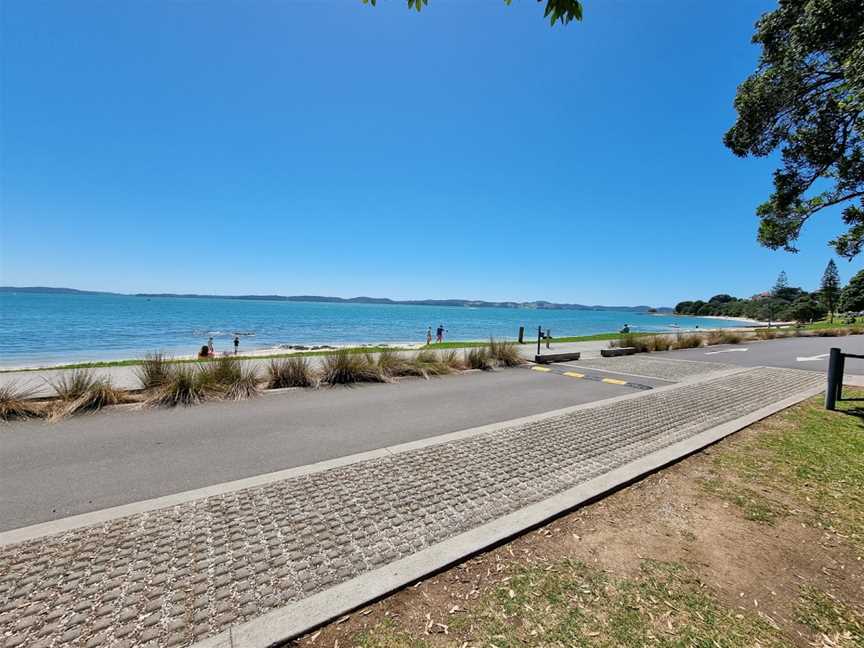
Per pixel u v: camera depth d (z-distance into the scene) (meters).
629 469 3.89
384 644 1.88
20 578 2.30
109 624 1.97
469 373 9.92
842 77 5.23
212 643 1.85
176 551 2.59
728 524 3.00
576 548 2.69
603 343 18.97
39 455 4.25
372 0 2.82
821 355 14.53
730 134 6.69
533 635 1.94
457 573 2.42
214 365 7.57
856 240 6.45
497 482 3.69
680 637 1.93
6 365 16.41
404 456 4.32
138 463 4.09
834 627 2.01
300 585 2.28
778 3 5.66
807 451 4.52
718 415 6.05
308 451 4.51
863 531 2.90
